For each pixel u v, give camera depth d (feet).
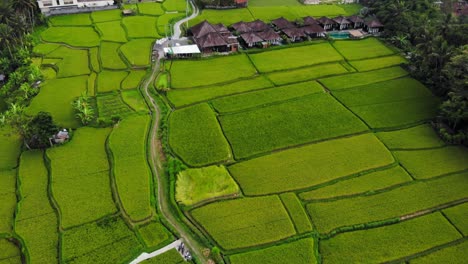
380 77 326.85
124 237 187.21
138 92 303.89
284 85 313.73
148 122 269.23
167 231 191.83
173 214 202.28
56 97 294.25
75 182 217.56
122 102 291.38
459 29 317.42
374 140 253.44
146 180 219.82
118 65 337.11
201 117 272.51
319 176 224.33
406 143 251.39
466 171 229.66
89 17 432.66
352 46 383.04
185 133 256.73
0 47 341.00
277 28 405.39
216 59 351.25
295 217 198.39
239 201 207.51
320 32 396.78
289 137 255.09
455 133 256.93
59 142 247.29
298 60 351.67
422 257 179.63
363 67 343.26
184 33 394.32
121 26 410.52
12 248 183.21
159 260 176.35
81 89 305.94
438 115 274.98
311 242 184.96
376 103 291.79
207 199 208.54
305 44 382.63
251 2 506.07
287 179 221.66
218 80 318.04
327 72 333.62
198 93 301.22
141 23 416.67
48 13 433.48
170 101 290.76
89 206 202.69
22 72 318.86
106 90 303.89
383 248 183.32
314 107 285.02
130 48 362.74
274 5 499.51
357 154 241.35
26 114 271.69
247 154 240.32
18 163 234.79
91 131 260.01
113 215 199.11
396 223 196.65
